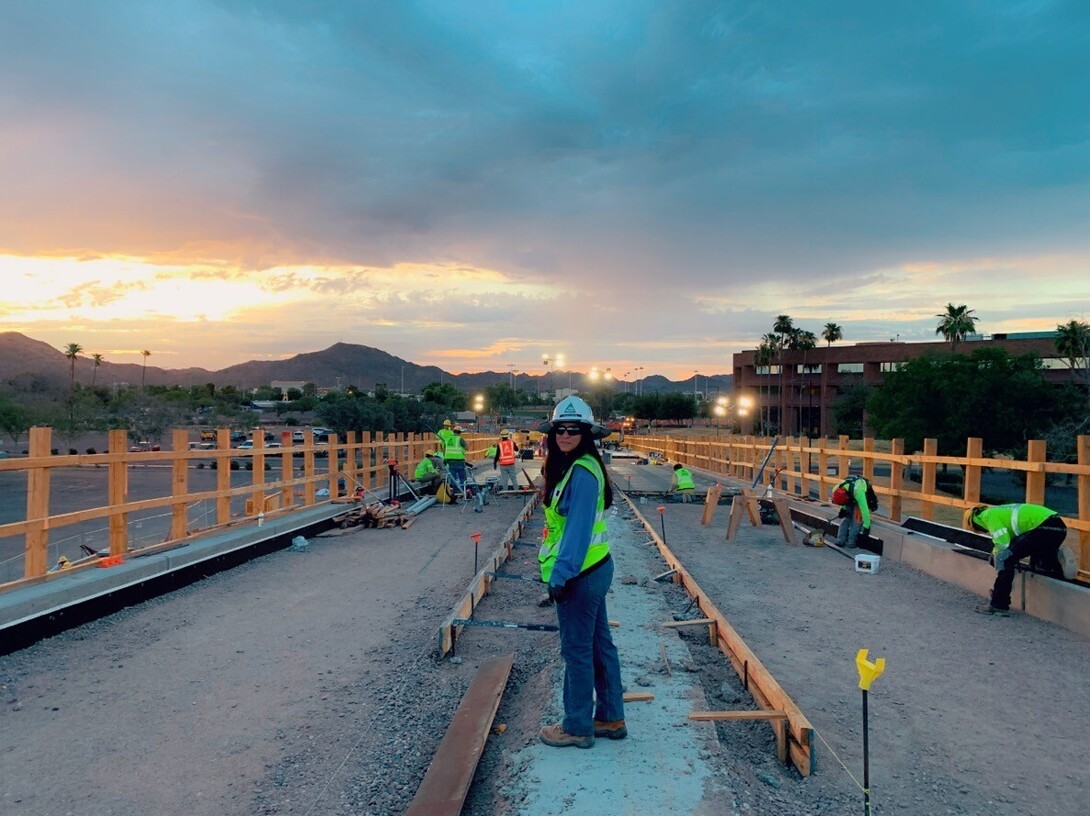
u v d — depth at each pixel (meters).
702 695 4.62
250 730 4.53
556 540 3.89
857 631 6.91
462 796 3.46
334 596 8.05
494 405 150.38
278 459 51.34
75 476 44.50
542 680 5.00
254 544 10.16
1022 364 47.22
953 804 3.70
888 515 12.33
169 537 8.98
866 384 80.19
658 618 6.58
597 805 3.22
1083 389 52.62
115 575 7.18
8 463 6.29
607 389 134.38
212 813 3.56
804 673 5.71
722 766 3.63
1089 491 7.32
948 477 48.16
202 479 38.81
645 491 21.45
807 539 11.96
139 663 5.74
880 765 4.12
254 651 6.09
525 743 3.98
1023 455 45.91
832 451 14.41
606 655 3.96
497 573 8.49
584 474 3.65
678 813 3.16
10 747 4.25
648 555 10.52
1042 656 6.12
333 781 3.89
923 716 4.86
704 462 28.75
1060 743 4.45
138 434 68.12
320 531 12.66
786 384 90.38
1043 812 3.65
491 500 18.75
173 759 4.13
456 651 6.15
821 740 4.45
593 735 3.84
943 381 46.91
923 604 7.96
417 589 8.44
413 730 4.54
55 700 4.96
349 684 5.34
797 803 3.58
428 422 73.31
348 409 63.28
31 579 6.57
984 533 8.73
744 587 8.83
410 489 17.64
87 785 3.81
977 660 6.03
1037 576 7.42
